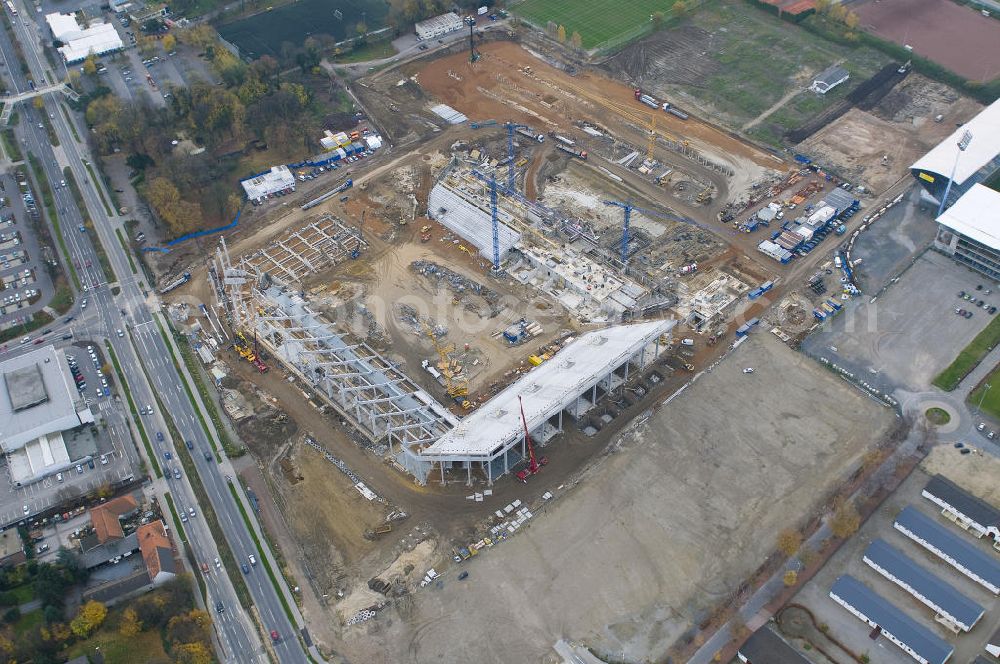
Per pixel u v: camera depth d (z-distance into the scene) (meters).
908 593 191.00
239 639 192.88
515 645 187.50
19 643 187.75
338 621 195.12
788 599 191.62
